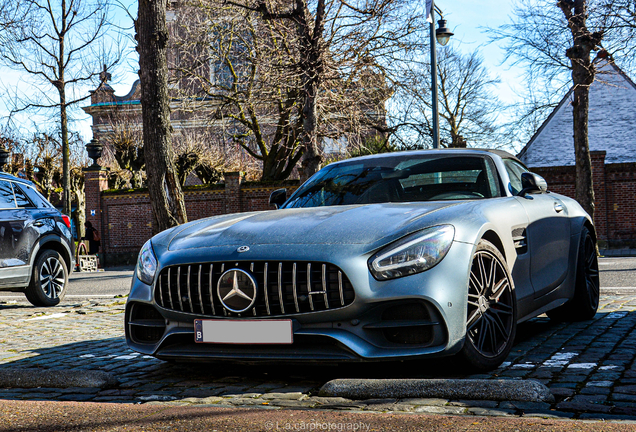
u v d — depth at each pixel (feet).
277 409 8.05
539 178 13.83
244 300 9.85
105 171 80.33
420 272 9.62
